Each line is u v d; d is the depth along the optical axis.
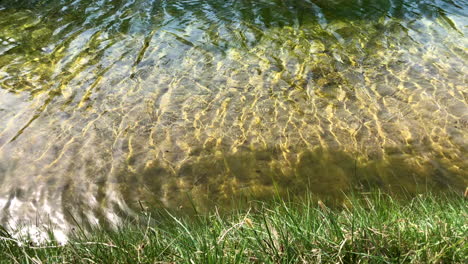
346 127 6.03
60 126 6.07
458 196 4.68
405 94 6.78
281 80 7.30
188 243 2.93
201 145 5.69
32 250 3.34
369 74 7.44
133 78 7.36
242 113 6.39
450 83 7.05
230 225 3.41
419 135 5.80
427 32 9.02
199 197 4.84
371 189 4.89
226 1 10.77
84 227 4.40
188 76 7.43
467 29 9.10
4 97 6.75
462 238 2.53
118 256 2.86
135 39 8.79
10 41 8.70
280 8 10.33
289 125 6.09
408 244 2.66
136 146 5.67
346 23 9.52
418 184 4.96
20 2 10.75
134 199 4.81
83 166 5.30
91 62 7.89
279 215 3.30
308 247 2.71
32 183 5.02
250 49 8.40
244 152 5.55
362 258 2.57
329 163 5.35
